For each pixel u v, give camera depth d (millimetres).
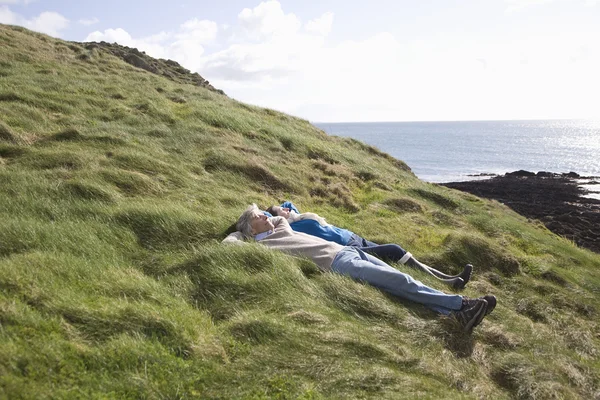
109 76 17469
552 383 4012
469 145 108875
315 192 9711
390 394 3305
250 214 5754
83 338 3389
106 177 7219
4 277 3713
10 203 5699
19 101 11195
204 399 3092
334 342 3844
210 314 4234
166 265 5035
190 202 7102
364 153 17516
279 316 4141
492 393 3756
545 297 6375
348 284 4797
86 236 5184
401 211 9602
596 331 5746
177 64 30984
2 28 20203
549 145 111625
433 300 4738
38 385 2826
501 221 10297
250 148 10945
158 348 3404
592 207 28359
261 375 3363
